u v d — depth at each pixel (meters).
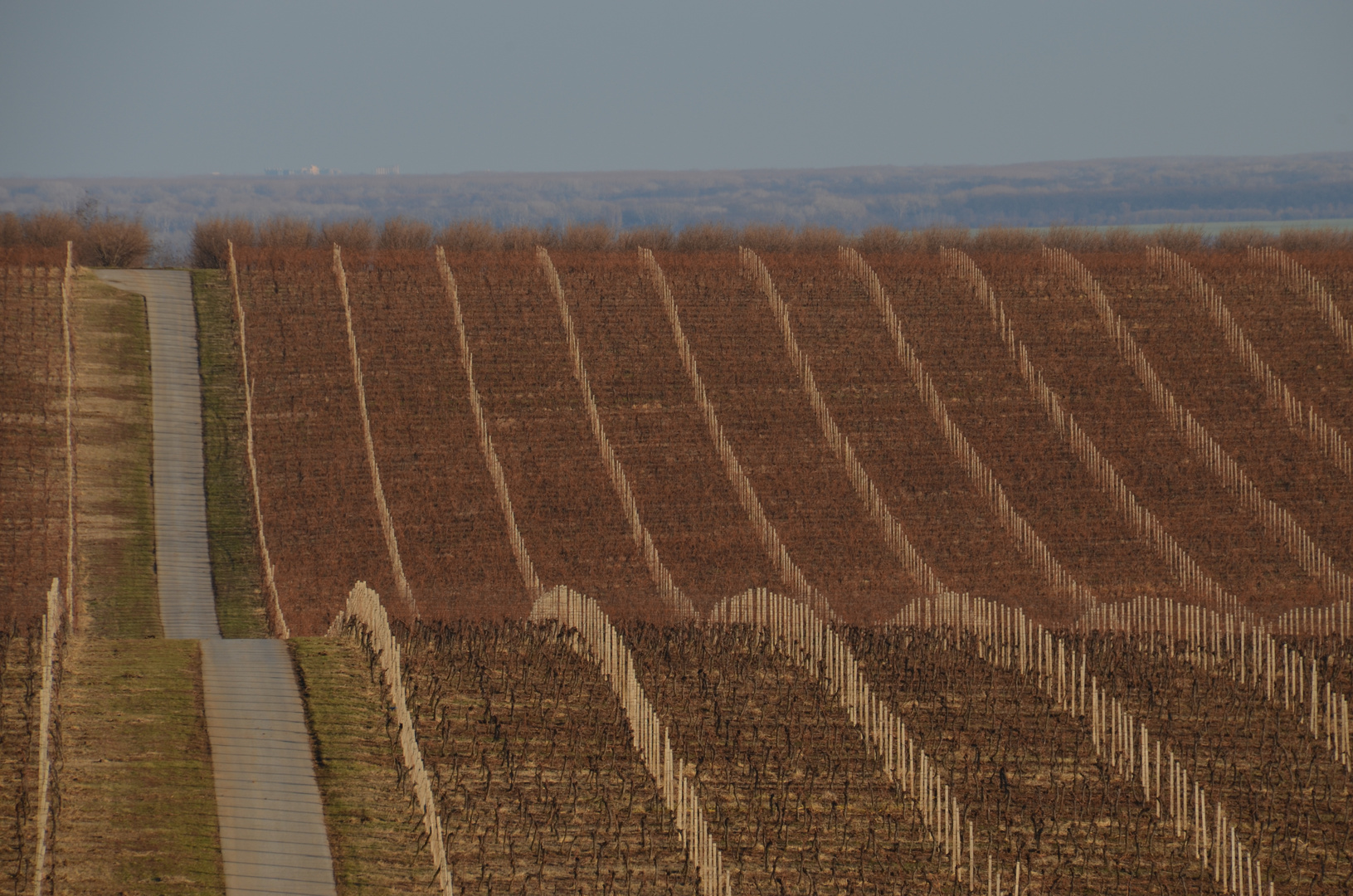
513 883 72.06
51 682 90.69
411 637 117.06
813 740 96.94
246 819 76.62
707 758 92.31
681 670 112.81
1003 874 76.69
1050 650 109.94
